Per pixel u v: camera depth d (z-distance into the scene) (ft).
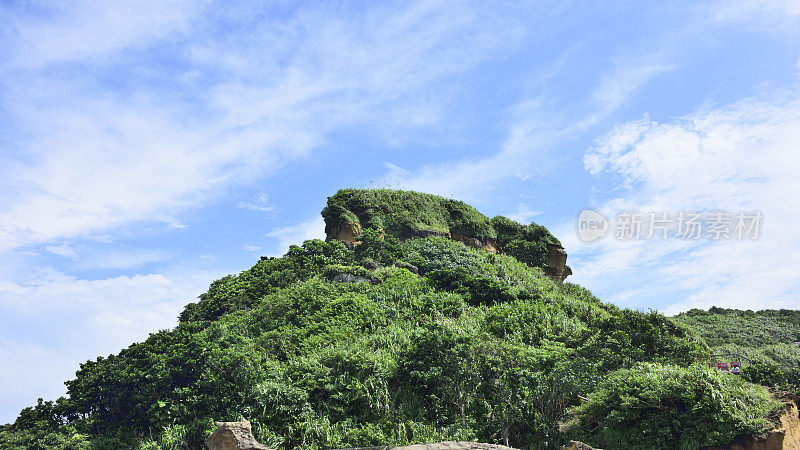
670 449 60.75
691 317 194.39
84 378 85.35
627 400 64.39
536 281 133.59
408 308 104.58
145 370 81.71
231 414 72.02
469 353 73.51
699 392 61.62
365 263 127.24
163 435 72.59
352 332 91.71
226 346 85.97
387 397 72.13
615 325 93.71
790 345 138.92
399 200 158.81
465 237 160.66
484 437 69.46
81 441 76.13
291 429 68.85
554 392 71.31
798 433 60.90
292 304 109.29
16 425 82.28
